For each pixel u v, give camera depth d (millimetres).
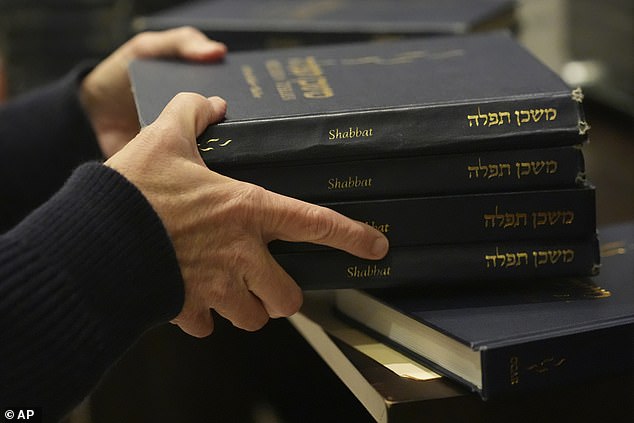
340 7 1378
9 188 1191
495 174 790
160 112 821
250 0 1461
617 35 1501
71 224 724
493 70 879
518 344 714
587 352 737
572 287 829
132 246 734
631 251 918
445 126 773
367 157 776
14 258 702
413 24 1251
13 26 1462
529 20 1643
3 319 691
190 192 760
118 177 742
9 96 1478
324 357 863
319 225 769
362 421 1071
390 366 779
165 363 1256
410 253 799
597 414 756
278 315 822
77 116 1187
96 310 720
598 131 1493
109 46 1469
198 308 794
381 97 813
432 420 726
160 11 1493
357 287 807
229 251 776
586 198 798
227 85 883
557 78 838
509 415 738
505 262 805
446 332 738
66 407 721
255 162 773
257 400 1206
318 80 883
